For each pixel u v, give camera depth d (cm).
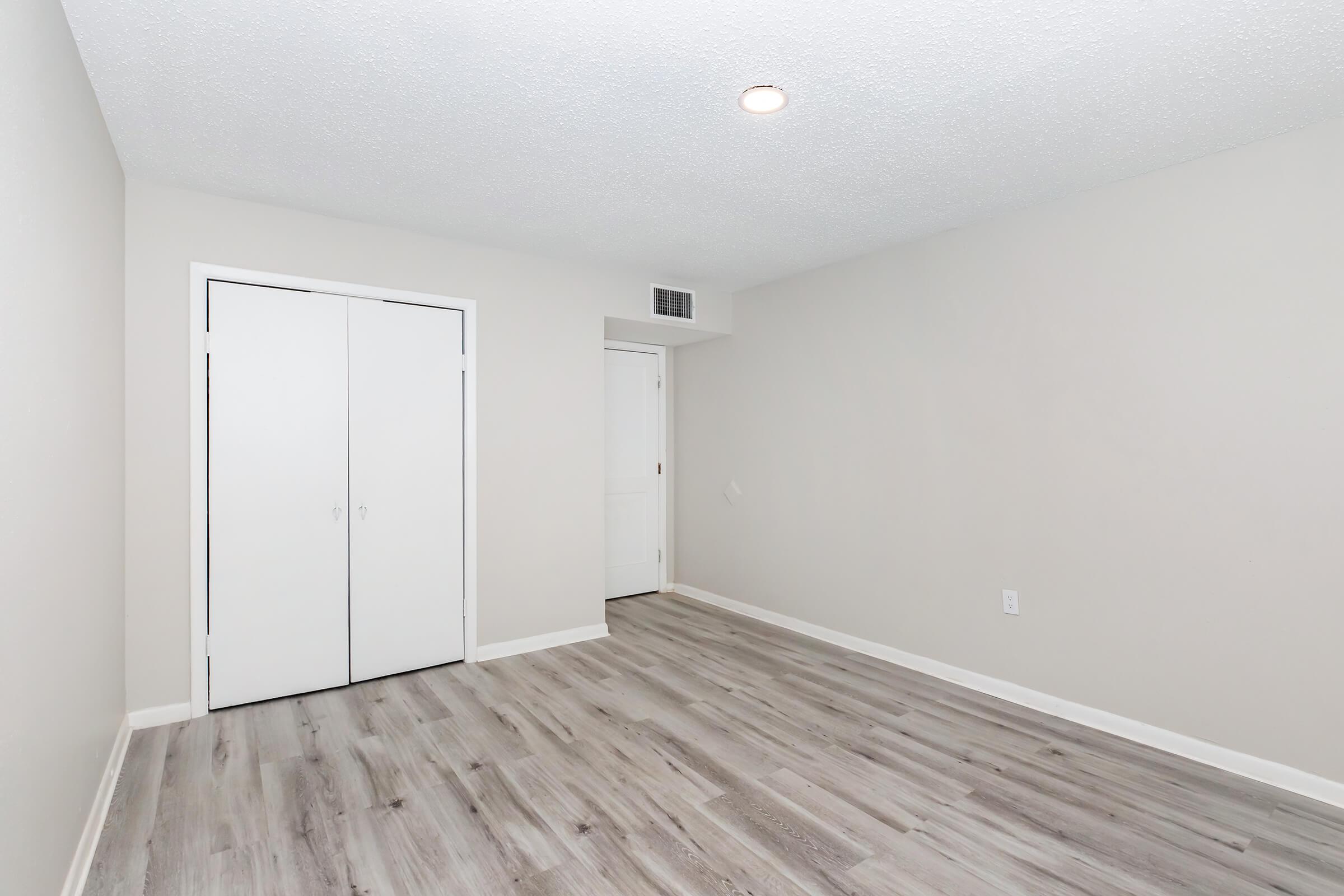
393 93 210
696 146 247
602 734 279
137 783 237
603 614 421
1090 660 290
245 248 306
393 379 347
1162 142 243
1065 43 182
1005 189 289
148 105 218
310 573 323
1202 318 257
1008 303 319
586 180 279
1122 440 279
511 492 384
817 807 224
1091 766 252
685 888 183
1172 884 185
